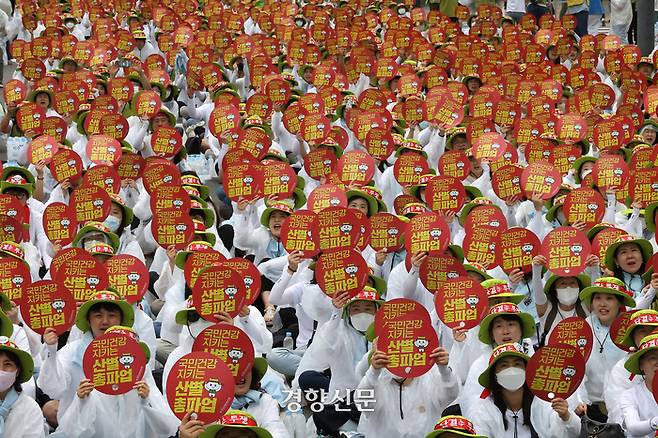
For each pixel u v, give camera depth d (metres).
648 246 16.17
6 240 17.00
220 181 23.22
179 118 29.20
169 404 11.68
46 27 35.38
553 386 12.12
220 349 12.40
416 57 32.53
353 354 14.23
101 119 23.31
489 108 25.58
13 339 14.20
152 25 37.41
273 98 25.70
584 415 12.98
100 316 13.51
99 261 14.65
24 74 29.56
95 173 19.75
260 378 12.69
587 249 15.30
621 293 14.62
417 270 15.61
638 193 19.23
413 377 12.91
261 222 18.69
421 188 19.55
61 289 13.50
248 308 14.30
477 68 31.06
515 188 19.53
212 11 38.16
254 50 32.28
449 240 15.85
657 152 21.39
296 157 25.42
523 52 33.12
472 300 13.84
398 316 12.76
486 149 21.64
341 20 36.78
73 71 29.12
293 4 39.25
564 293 15.30
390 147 22.42
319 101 25.45
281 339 16.75
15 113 24.52
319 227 15.98
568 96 28.89
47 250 18.50
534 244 15.66
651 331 13.45
